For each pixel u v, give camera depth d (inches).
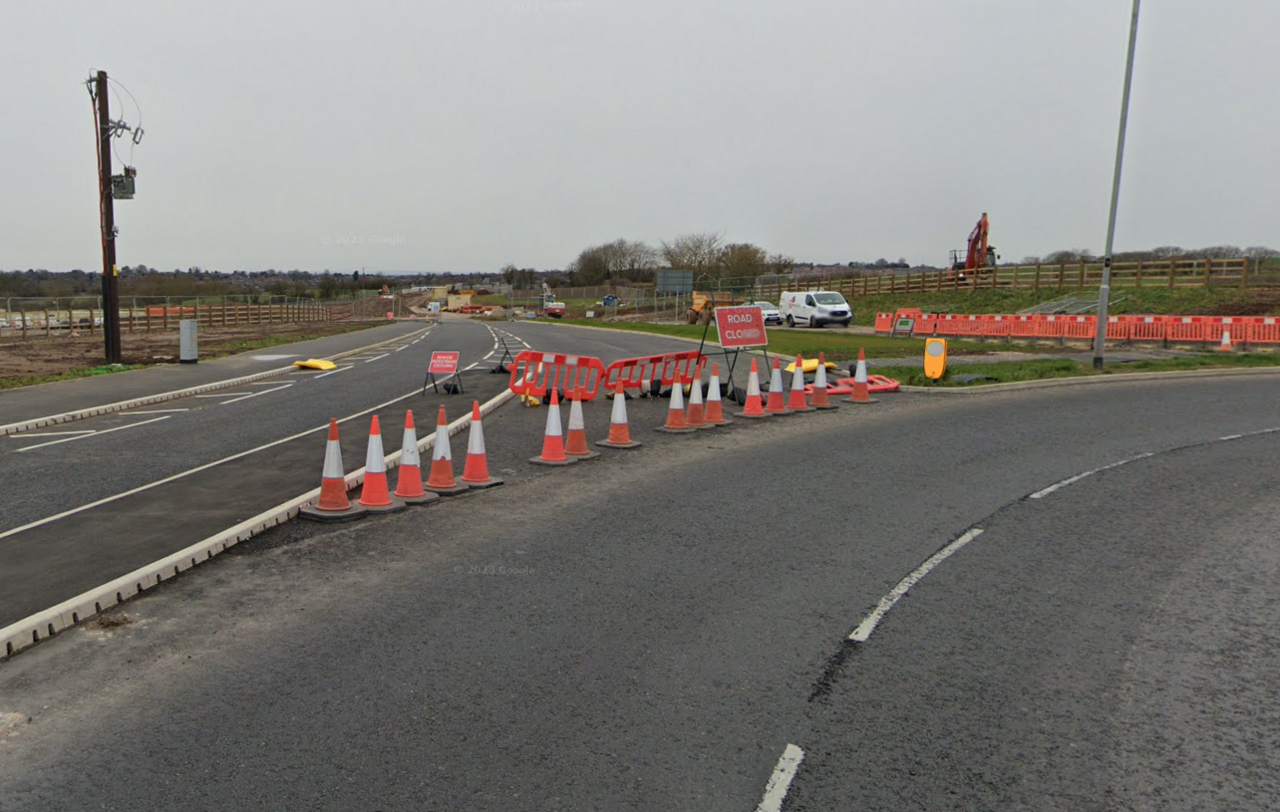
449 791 148.8
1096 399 658.2
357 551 289.0
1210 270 1694.1
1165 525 318.3
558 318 3550.7
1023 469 414.3
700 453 460.4
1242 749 164.1
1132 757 160.9
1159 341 1216.2
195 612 234.8
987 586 252.8
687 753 160.9
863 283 2618.1
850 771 155.1
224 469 414.6
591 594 246.1
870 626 222.4
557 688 187.6
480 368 951.6
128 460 437.7
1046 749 163.5
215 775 154.5
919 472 408.5
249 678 193.9
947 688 188.1
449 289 6038.4
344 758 159.9
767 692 185.5
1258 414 580.4
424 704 180.9
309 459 439.2
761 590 248.8
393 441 494.3
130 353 1169.4
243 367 948.6
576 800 145.9
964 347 1179.3
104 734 169.9
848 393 693.9
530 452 464.4
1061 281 1963.6
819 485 383.2
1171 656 205.5
